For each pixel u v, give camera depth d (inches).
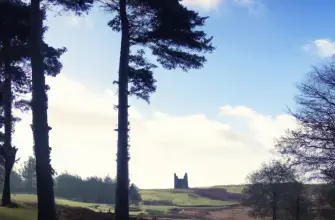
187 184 7317.9
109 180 4239.7
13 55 959.0
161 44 887.7
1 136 1097.4
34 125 688.4
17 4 823.1
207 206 4367.6
